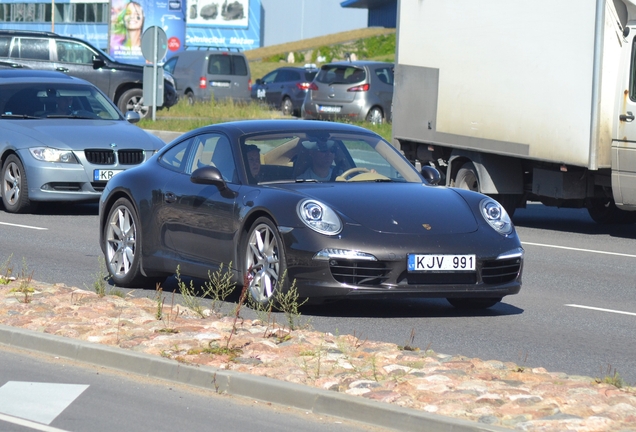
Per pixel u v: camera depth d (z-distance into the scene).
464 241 13.38
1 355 11.24
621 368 11.38
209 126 15.66
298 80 60.66
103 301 13.41
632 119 21.47
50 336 11.35
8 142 25.23
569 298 16.05
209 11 117.00
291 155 14.84
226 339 11.26
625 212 25.83
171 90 49.75
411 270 13.09
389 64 49.69
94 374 10.54
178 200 15.09
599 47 21.59
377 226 13.28
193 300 14.23
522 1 23.62
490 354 11.94
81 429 8.85
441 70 26.47
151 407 9.47
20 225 23.30
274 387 9.59
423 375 10.01
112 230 16.30
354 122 48.12
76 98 27.11
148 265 15.67
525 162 25.08
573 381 9.94
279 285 13.39
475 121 25.22
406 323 13.56
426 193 14.26
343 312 14.16
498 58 24.39
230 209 14.22
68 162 24.61
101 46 106.88
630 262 20.08
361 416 9.03
